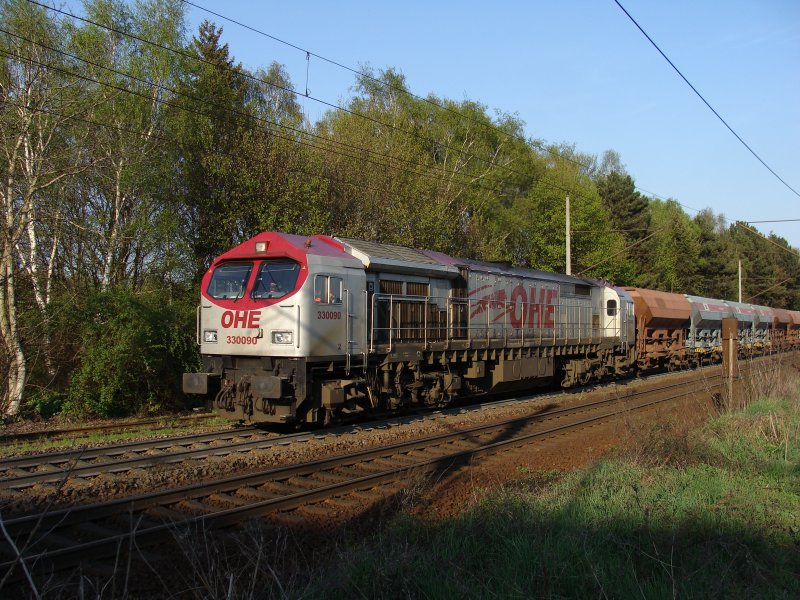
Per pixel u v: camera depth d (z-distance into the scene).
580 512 6.84
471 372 16.72
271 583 5.29
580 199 40.34
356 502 7.98
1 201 16.39
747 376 17.25
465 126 39.66
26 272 17.67
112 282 20.22
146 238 20.64
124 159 19.94
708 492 7.75
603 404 18.09
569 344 20.98
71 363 16.83
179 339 16.34
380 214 27.33
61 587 5.03
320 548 6.51
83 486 8.48
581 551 5.66
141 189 20.88
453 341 15.87
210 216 23.00
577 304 22.25
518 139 42.09
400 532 6.59
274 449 10.98
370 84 38.16
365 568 5.37
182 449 11.09
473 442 12.34
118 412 15.83
